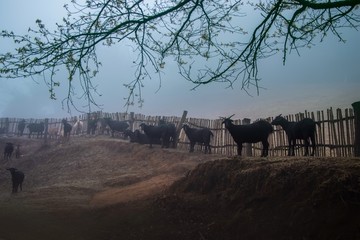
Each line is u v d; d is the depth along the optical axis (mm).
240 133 13023
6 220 10047
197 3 6625
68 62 6219
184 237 8094
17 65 6012
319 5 5984
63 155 24375
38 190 15477
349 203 6906
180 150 19719
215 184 10203
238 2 7102
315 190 7609
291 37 6848
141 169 18016
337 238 6344
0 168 24781
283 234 7137
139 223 9086
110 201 11664
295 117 14805
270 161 9555
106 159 21375
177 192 10820
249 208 8383
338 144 12398
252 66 6914
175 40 6934
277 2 6434
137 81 6730
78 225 9484
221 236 7832
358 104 10797
